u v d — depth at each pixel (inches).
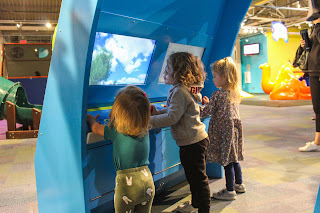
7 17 446.0
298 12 513.3
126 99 50.9
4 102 191.8
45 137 62.6
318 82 119.1
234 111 80.3
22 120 195.0
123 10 61.4
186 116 65.5
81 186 55.7
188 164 66.4
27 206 81.4
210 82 99.4
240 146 82.7
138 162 52.5
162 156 78.7
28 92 273.4
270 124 213.9
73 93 54.1
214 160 80.4
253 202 79.3
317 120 128.8
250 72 651.5
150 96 85.0
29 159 133.1
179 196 85.9
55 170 61.2
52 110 59.8
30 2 386.3
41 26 489.4
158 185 86.4
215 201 80.7
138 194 51.3
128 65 73.4
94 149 59.5
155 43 76.3
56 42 57.4
